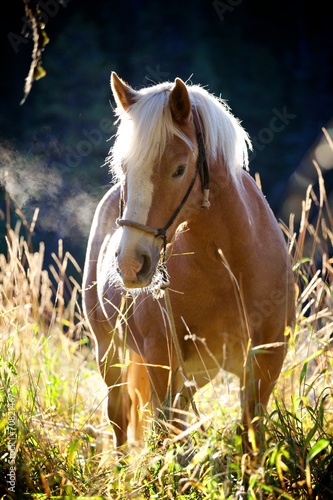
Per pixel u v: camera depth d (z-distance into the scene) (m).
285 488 6.38
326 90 29.27
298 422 7.04
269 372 7.10
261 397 7.05
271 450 6.04
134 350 8.03
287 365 8.56
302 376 6.69
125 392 8.36
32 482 6.83
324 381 7.88
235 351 7.28
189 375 7.44
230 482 6.20
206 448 6.16
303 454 6.38
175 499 6.40
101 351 8.58
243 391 6.96
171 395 6.96
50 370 9.44
